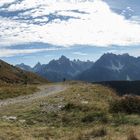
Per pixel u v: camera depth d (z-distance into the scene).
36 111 33.72
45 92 67.31
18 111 34.47
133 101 32.00
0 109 38.09
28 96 58.06
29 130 24.55
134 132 19.80
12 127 24.61
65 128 26.67
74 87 63.84
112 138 19.83
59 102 39.94
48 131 24.39
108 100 41.53
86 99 41.91
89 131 22.50
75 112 32.53
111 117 28.70
